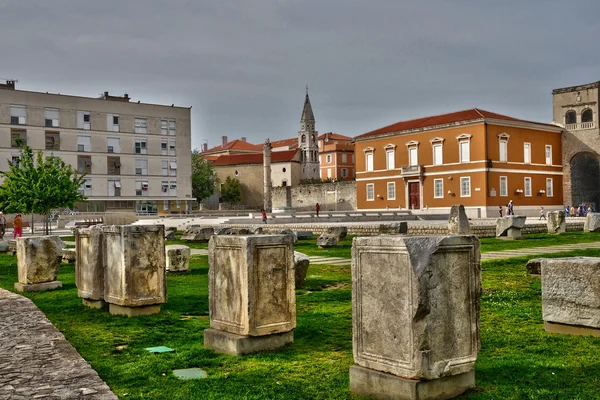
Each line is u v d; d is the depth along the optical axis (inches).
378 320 227.0
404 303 216.1
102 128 3088.1
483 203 2452.0
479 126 2463.1
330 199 3580.2
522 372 253.0
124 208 3164.4
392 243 219.9
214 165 4640.8
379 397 223.8
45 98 2920.8
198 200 4023.1
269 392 235.5
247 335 297.9
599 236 1155.3
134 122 3191.4
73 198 1684.3
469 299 224.5
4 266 832.3
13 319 389.7
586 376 247.0
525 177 2615.7
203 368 277.7
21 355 291.7
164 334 351.3
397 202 2829.7
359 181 3034.0
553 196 2758.4
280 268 308.2
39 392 231.5
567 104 2847.0
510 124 2551.7
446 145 2600.9
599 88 2743.6
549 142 2748.5
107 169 3105.3
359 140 3026.6
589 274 313.3
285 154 4576.8
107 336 347.6
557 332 329.4
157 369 273.0
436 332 214.2
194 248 1122.7
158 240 422.0
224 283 311.1
